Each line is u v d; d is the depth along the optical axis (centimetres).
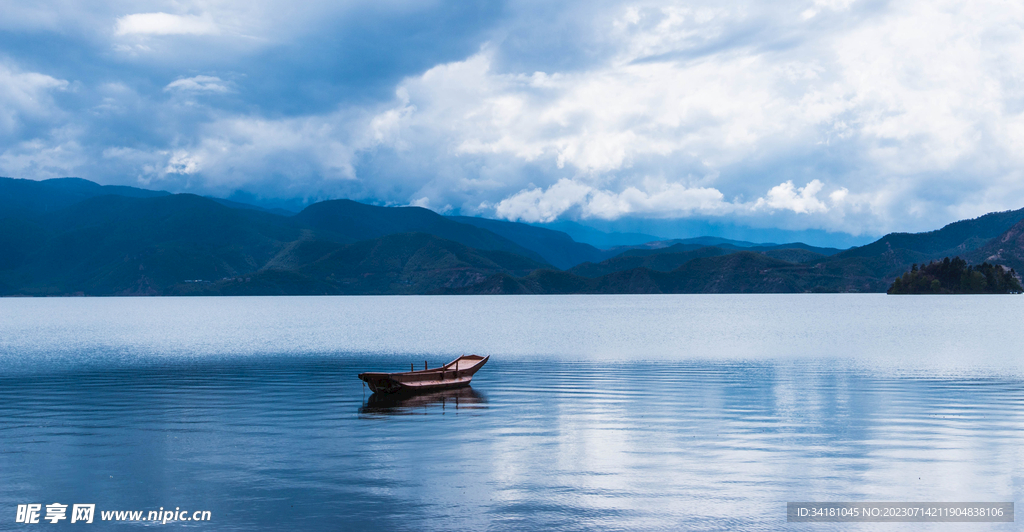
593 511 1680
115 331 11050
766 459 2141
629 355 5931
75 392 3709
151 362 5550
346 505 1727
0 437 2497
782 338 8112
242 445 2355
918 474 1970
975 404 3145
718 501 1750
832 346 6812
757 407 3103
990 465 2059
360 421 2788
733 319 14000
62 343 8075
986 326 10394
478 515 1655
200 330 11300
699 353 6116
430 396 3497
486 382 4056
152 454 2228
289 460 2147
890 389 3659
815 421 2756
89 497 1798
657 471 2012
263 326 12750
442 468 2048
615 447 2306
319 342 8175
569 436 2480
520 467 2056
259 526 1597
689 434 2511
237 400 3384
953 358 5456
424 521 1619
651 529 1565
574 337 8700
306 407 3155
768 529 1566
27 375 4575
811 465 2070
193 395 3569
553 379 4200
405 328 11675
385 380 3503
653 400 3328
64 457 2194
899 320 12669
